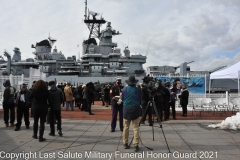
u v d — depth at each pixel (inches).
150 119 369.7
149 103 311.3
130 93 243.1
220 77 626.2
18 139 281.7
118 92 364.8
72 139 282.8
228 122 344.5
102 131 329.7
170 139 281.9
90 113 527.5
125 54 1819.6
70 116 500.7
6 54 1600.6
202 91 647.1
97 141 272.8
